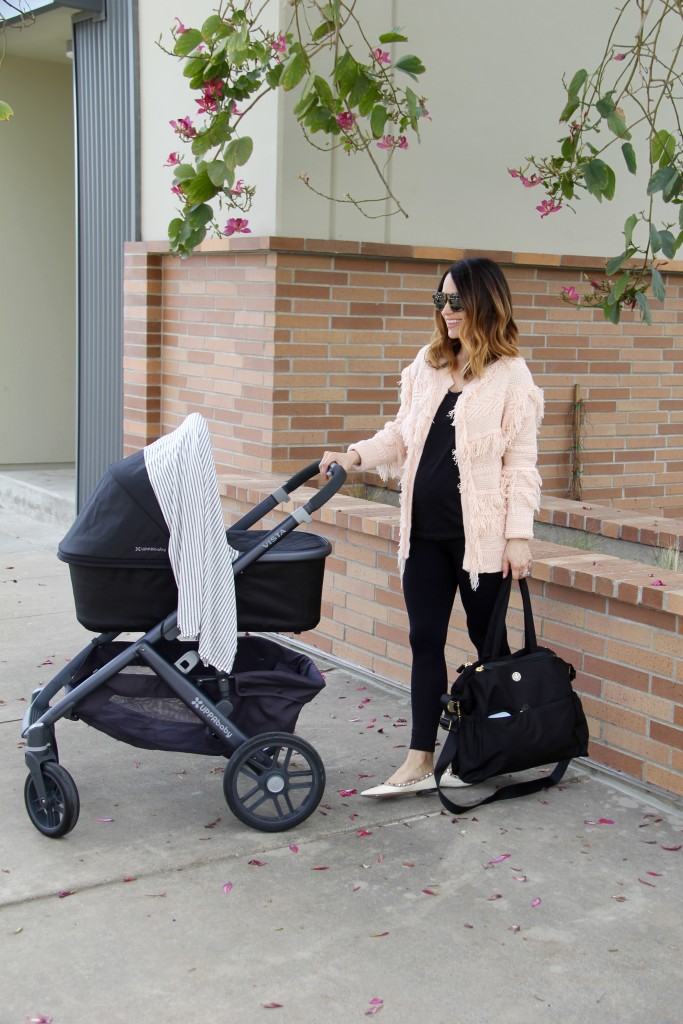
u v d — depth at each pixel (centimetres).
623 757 432
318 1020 286
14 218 1039
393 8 659
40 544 866
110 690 389
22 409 1072
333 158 654
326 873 362
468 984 303
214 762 454
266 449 660
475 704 402
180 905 341
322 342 660
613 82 752
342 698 527
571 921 336
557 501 645
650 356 785
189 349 733
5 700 519
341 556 571
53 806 385
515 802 418
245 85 571
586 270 748
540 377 744
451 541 404
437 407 401
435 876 362
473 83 694
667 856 378
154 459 378
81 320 860
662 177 482
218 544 376
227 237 679
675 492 815
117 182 792
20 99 1023
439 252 677
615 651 431
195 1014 288
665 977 308
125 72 770
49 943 319
